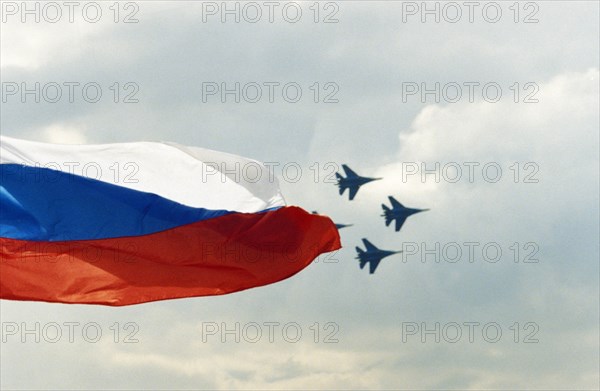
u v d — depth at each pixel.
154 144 72.06
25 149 70.25
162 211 70.69
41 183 69.69
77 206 69.75
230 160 72.50
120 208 70.38
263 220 71.00
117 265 69.56
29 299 68.12
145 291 69.56
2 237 68.38
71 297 68.44
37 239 68.81
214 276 70.50
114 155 71.44
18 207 69.06
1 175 69.25
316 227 71.31
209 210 71.06
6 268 68.06
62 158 70.50
